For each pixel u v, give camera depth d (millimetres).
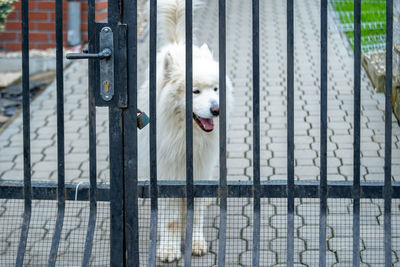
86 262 2945
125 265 2979
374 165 5207
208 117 3791
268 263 3736
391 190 2859
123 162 2863
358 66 2750
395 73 6109
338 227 4137
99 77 2791
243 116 6465
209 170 4078
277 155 5539
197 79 3873
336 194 2879
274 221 4258
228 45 9047
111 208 2916
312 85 7254
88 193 2955
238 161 5430
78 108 6859
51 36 8617
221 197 2924
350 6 9500
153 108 2834
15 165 5457
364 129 5961
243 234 4105
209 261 3850
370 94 6840
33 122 6465
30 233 4133
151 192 2924
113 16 2717
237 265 3688
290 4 2729
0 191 2977
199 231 3955
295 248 3910
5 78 7625
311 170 5195
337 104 6633
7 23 8477
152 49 2783
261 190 2906
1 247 3922
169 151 3842
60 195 2959
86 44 8828
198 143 3920
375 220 4172
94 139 2881
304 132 6016
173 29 4559
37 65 8062
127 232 2934
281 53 8508
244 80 7520
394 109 6148
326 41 2750
